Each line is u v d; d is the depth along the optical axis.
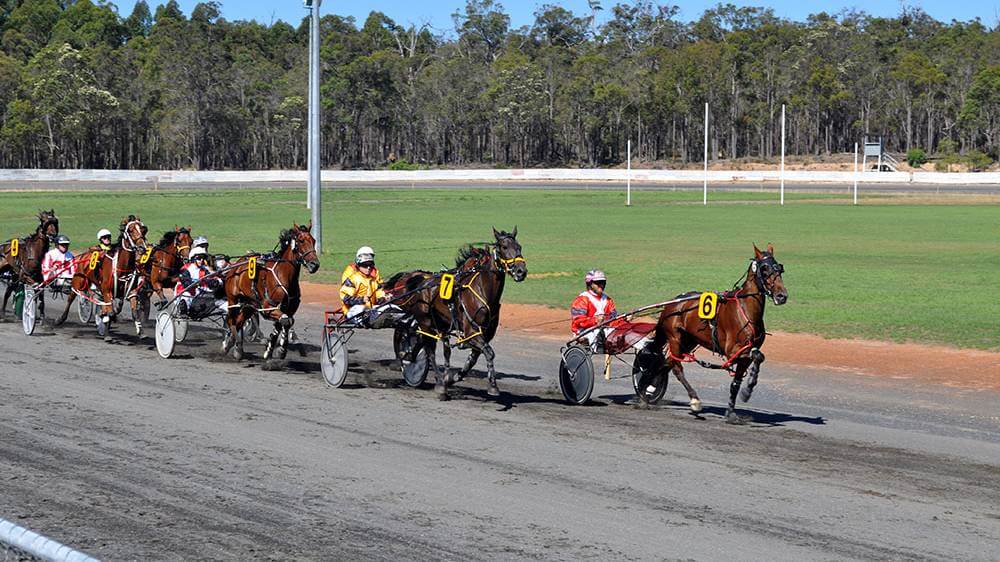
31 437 11.41
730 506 8.90
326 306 24.75
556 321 21.48
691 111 147.50
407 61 174.88
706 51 150.12
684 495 9.22
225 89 149.25
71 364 16.34
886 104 146.88
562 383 13.67
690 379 15.36
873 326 19.88
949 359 16.73
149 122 143.50
